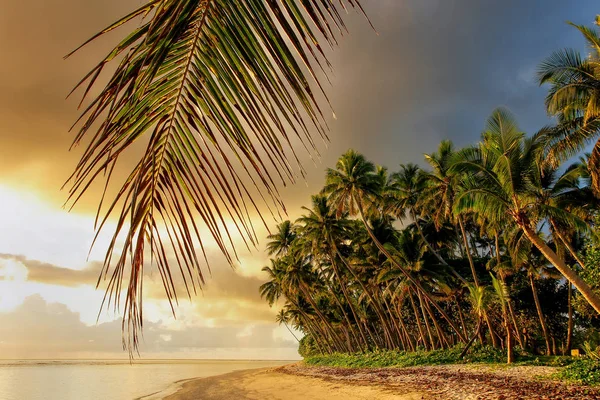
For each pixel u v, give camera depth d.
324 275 45.31
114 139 1.02
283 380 29.77
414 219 32.31
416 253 31.20
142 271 1.18
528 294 31.06
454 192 27.22
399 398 14.84
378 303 42.50
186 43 1.02
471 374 18.00
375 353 35.31
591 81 13.75
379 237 35.97
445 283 30.25
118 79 0.89
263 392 22.56
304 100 0.92
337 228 36.25
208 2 0.98
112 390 31.64
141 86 0.91
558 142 14.92
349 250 41.16
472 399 12.65
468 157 20.67
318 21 0.89
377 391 17.16
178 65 1.05
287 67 0.92
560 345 31.41
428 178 28.41
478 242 38.12
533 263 27.31
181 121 1.11
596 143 14.05
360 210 31.39
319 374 30.53
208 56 1.03
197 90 1.06
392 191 32.56
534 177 15.83
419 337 41.97
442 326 38.03
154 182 1.19
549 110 14.46
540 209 16.08
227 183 1.09
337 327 58.00
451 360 24.25
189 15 0.92
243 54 0.98
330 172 32.44
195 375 55.47
